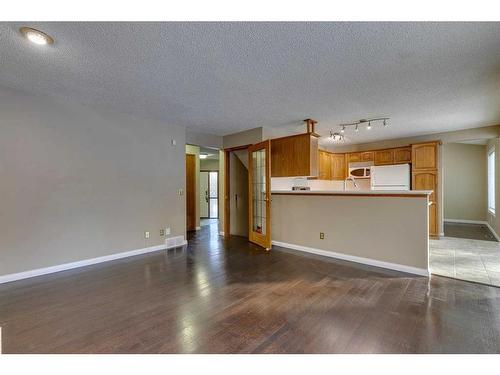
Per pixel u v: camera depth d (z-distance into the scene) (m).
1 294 2.63
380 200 3.46
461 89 3.05
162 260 3.82
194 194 6.62
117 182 3.94
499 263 3.58
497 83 2.87
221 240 5.27
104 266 3.54
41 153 3.22
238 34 1.94
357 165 6.73
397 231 3.32
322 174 6.55
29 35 1.92
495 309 2.25
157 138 4.45
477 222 7.29
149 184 4.34
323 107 3.72
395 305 2.34
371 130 5.28
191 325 2.04
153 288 2.77
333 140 6.34
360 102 3.51
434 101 3.48
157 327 2.01
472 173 7.37
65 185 3.42
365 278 3.02
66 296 2.58
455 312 2.20
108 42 2.03
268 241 4.43
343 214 3.83
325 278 3.04
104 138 3.80
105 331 1.96
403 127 5.03
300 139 4.48
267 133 4.93
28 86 2.92
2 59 2.29
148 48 2.12
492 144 5.64
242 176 5.91
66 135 3.43
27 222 3.11
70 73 2.59
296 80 2.79
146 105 3.62
